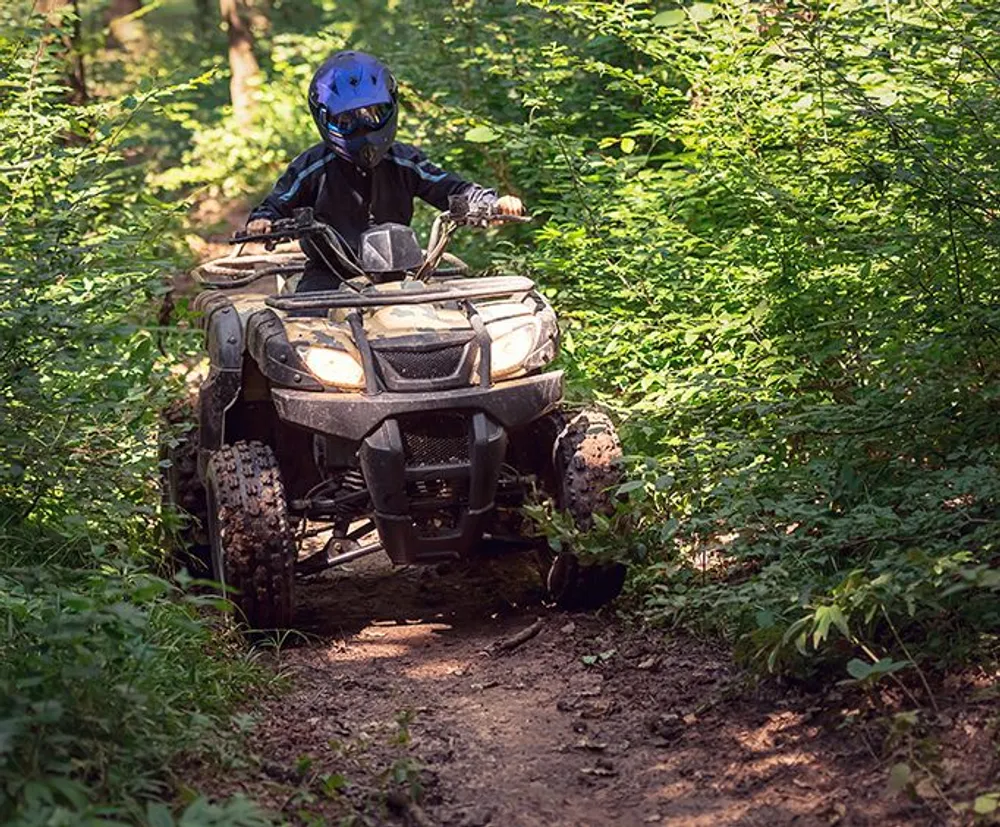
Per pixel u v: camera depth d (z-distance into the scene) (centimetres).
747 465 663
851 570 567
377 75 705
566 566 640
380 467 613
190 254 1266
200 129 1777
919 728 473
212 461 634
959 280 624
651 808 467
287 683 578
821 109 744
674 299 801
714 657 580
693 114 820
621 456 642
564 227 859
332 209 727
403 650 630
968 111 630
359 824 453
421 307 659
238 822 403
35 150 830
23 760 424
